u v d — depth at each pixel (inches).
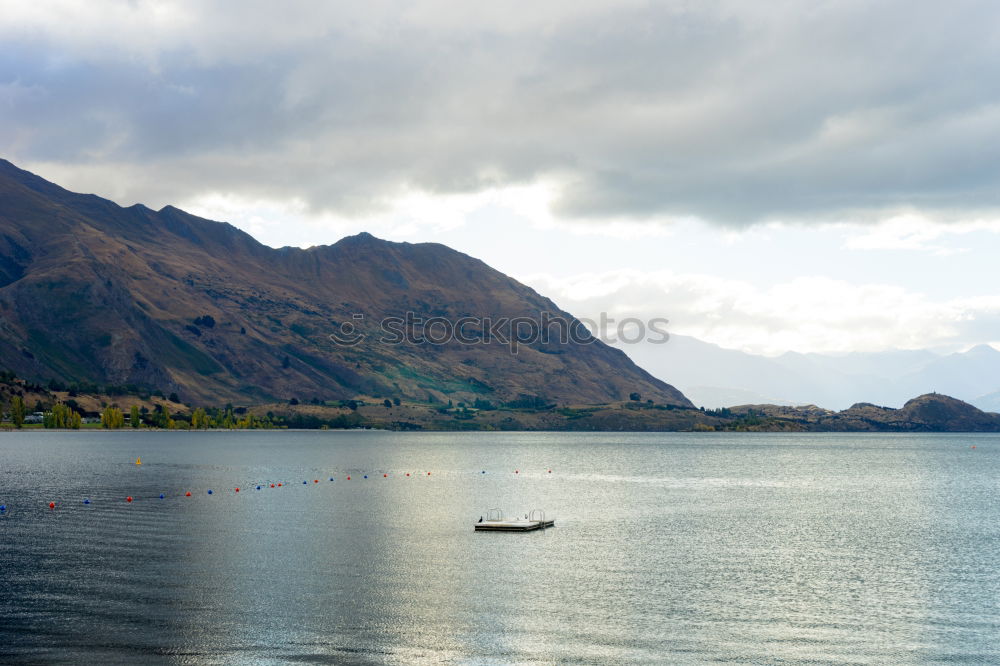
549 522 4065.0
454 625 2229.3
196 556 3078.2
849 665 1952.5
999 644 2103.8
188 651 1996.8
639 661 1969.7
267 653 1994.3
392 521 4126.5
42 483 5959.6
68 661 1919.3
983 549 3425.2
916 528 4074.8
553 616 2322.8
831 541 3622.0
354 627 2198.6
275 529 3786.9
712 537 3700.8
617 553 3253.0
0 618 2233.0
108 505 4648.1
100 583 2613.2
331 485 6314.0
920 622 2290.8
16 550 3159.5
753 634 2176.4
